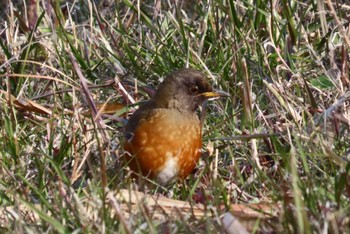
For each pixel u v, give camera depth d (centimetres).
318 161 958
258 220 736
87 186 887
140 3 1381
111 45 1290
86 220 768
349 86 1064
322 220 732
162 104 953
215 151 1005
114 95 1173
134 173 920
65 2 1449
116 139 1059
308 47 1138
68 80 1182
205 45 1239
